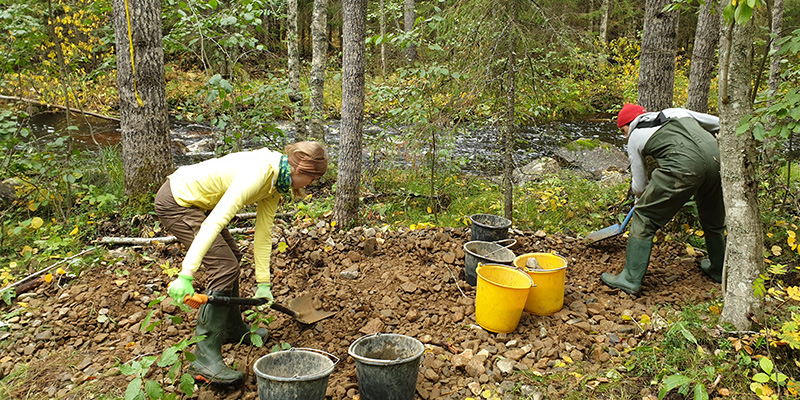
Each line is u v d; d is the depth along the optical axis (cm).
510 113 468
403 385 235
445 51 481
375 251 433
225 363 278
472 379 268
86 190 534
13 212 479
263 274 279
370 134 824
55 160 483
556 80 492
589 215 542
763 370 252
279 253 421
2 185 486
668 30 501
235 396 254
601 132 1155
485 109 502
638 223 360
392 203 593
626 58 1473
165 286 367
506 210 490
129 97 466
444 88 492
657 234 473
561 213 552
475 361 278
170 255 411
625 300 352
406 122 575
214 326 257
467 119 513
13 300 350
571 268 412
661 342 286
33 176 505
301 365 246
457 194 646
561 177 672
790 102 245
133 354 289
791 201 491
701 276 391
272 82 598
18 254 421
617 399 250
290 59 764
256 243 282
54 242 408
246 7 483
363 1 459
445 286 374
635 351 284
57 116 1023
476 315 323
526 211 554
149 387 209
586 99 1249
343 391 256
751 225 281
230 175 254
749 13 214
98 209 480
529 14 453
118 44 462
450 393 258
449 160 660
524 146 966
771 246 431
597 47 465
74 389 260
